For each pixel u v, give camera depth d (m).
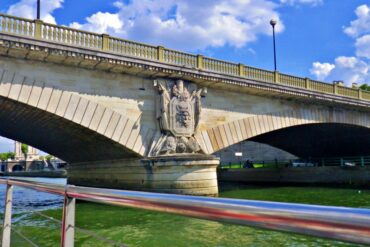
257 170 48.31
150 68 24.50
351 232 1.23
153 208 2.15
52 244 11.91
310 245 10.61
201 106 28.38
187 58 26.64
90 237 13.77
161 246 12.05
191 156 24.94
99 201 2.78
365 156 46.00
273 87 31.30
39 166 114.38
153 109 25.97
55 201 27.58
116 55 22.92
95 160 34.16
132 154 26.00
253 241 11.38
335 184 39.91
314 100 35.47
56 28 21.28
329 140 47.41
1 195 34.53
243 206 1.62
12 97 20.42
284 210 1.45
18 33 19.72
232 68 29.38
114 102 24.28
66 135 28.50
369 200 26.44
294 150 53.06
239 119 30.69
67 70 22.62
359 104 39.53
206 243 11.62
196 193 24.64
